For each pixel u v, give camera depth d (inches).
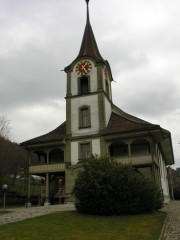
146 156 1320.1
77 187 784.9
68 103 1541.6
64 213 757.9
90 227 601.6
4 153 2094.0
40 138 1553.9
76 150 1454.2
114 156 1427.2
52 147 1504.7
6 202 1627.7
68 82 1578.5
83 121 1502.2
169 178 2309.3
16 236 485.1
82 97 1525.6
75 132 1485.0
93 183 762.8
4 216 767.1
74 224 617.9
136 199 780.6
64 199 1429.6
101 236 527.8
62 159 1547.7
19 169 2493.8
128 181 783.7
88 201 760.3
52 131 1598.2
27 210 927.7
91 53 1641.2
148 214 790.5
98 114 1471.5
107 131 1432.1
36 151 1546.5
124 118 1504.7
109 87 1646.2
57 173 1492.4
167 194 1961.1
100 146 1417.3
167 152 1971.0
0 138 2092.8
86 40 1717.5
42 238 483.2
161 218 727.7
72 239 493.7
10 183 2436.0
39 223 603.2
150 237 520.7
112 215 758.5
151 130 1332.4
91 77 1541.6
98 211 756.0
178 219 722.8
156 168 1407.5
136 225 631.2
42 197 1525.6
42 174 1528.1
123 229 593.0
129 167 831.1
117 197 767.1
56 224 604.7
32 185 2763.3
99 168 807.1
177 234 542.9
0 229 542.0
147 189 807.7
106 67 1631.4
